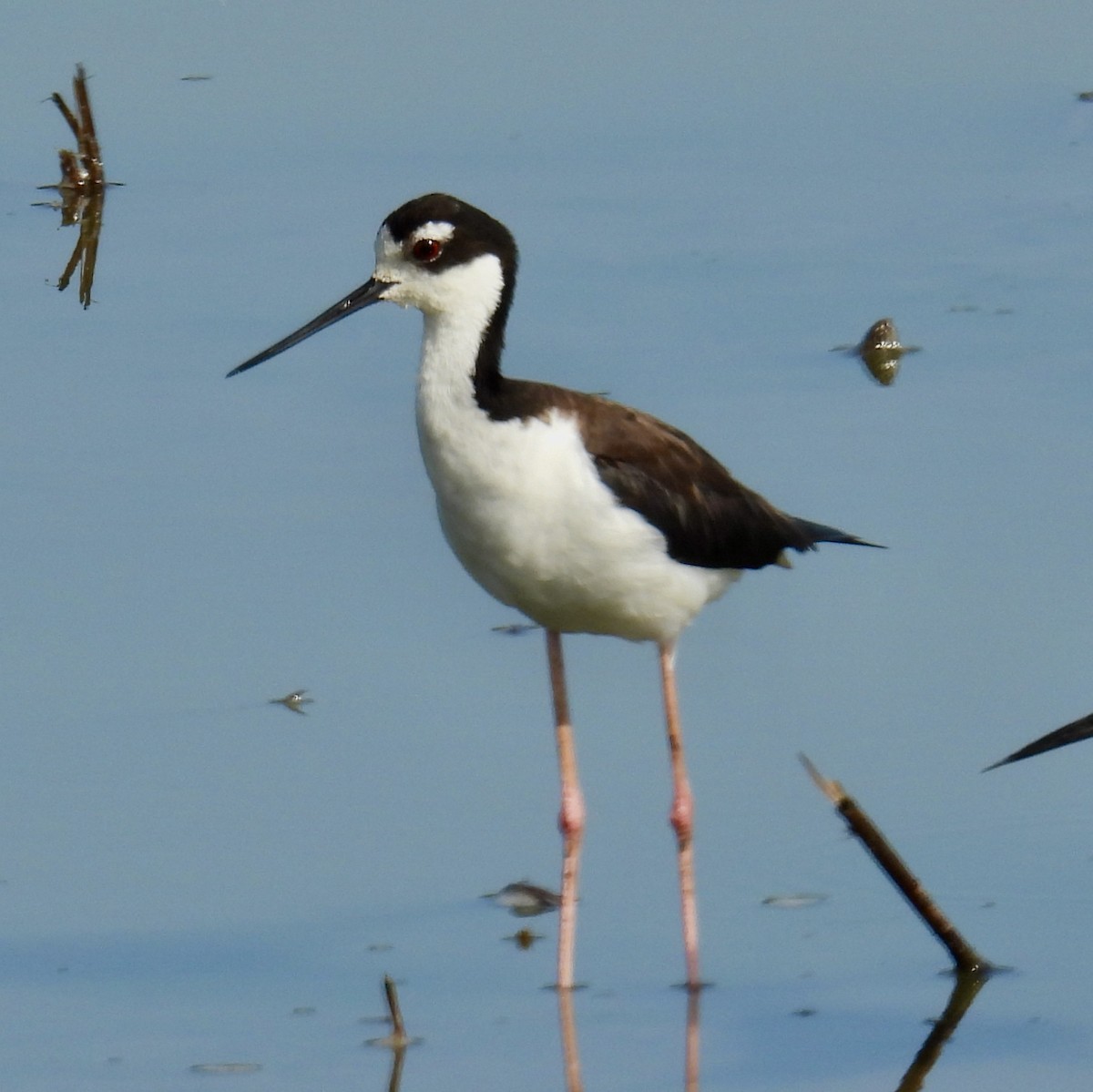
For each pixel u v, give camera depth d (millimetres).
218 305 13281
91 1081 7395
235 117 16250
